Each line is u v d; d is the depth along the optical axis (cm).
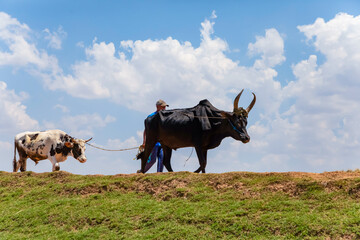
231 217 912
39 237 1002
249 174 1100
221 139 1320
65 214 1098
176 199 1072
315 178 1006
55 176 1363
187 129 1305
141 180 1215
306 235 791
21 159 1617
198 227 912
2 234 1052
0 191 1338
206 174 1155
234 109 1288
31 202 1224
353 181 928
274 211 906
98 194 1195
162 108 1465
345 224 785
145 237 909
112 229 989
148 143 1372
